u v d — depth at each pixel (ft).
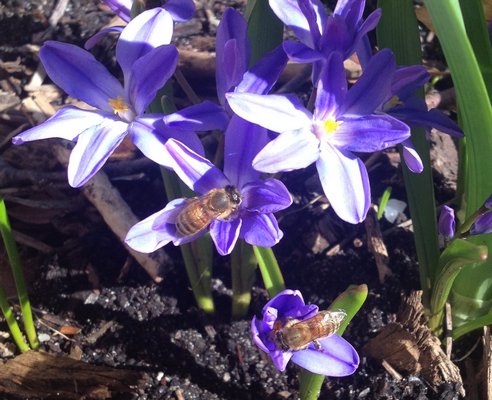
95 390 0.55
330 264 0.62
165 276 0.61
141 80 0.42
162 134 0.42
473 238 0.51
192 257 0.55
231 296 0.60
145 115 0.43
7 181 0.68
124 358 0.58
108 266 0.63
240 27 0.43
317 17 0.45
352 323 0.58
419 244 0.55
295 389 0.55
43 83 0.75
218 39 0.43
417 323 0.53
